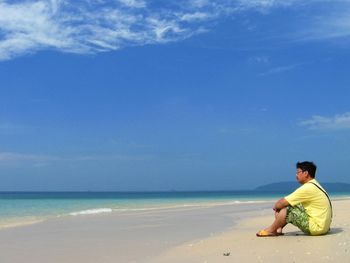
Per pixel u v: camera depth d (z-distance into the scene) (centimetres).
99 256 817
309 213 934
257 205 2991
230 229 1259
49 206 3444
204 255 778
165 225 1433
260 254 754
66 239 1078
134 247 920
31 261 782
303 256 720
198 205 3166
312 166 968
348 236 914
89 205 3588
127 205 3478
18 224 1508
